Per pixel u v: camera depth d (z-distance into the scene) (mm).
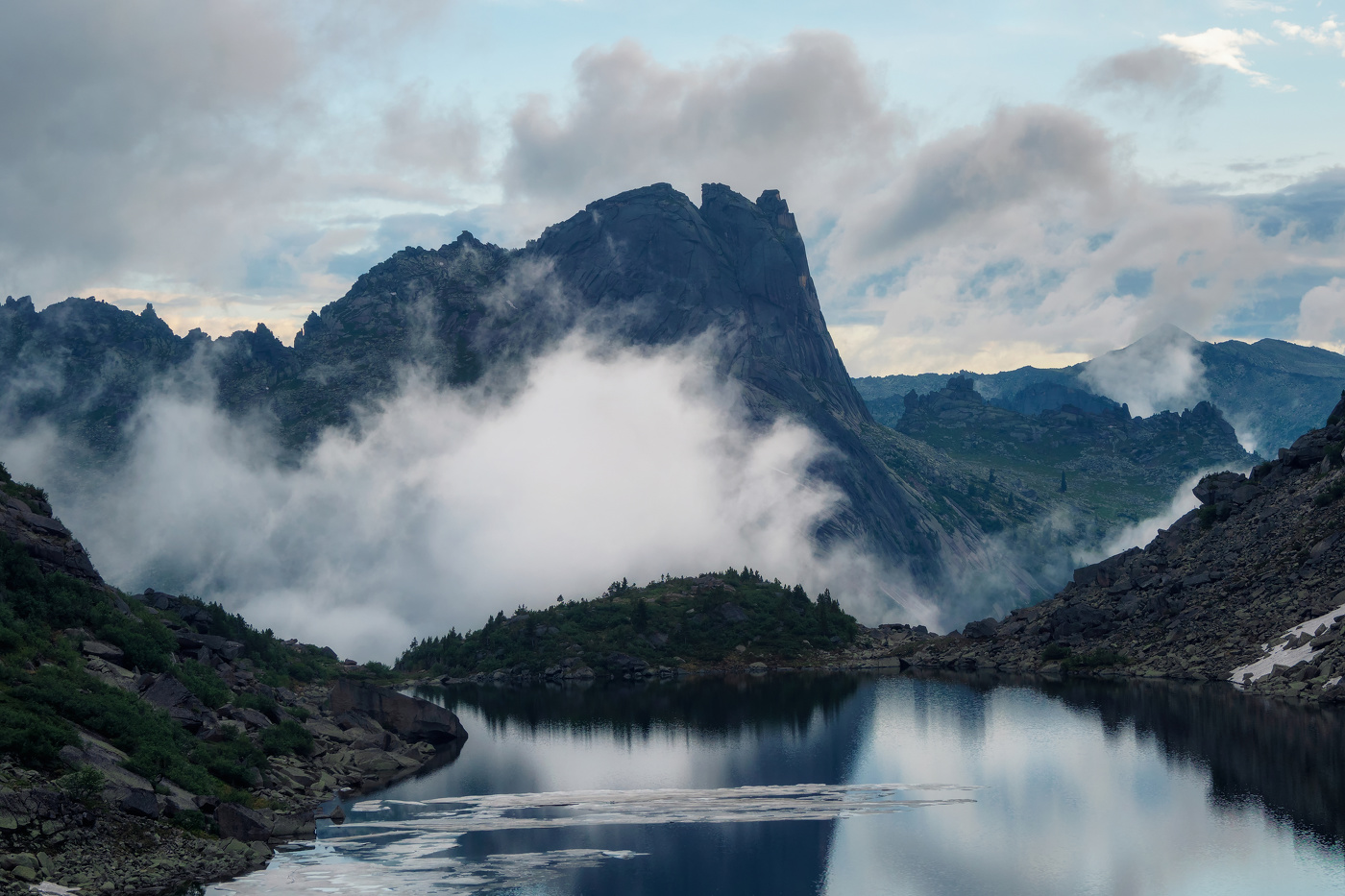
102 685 87562
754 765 121000
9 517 108438
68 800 65812
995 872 76750
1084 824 88188
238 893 67562
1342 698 126000
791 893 73125
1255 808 89625
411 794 105312
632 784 110875
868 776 111312
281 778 95812
